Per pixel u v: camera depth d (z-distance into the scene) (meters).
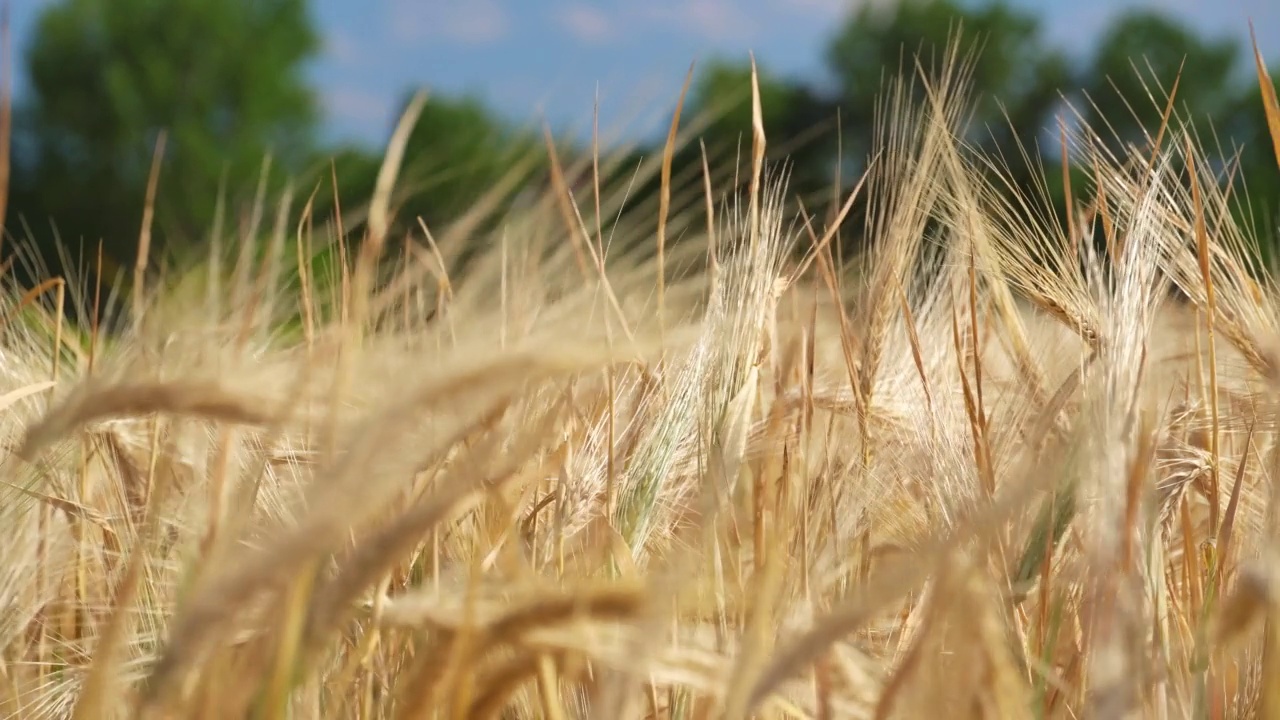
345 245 1.16
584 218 1.15
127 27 14.95
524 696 1.08
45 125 14.44
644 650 0.89
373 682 1.09
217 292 1.09
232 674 0.97
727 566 1.12
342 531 0.87
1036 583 1.08
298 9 15.79
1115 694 0.97
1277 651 0.96
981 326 1.38
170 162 13.92
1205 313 1.21
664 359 1.21
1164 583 1.04
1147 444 1.00
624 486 1.16
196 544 1.04
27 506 1.15
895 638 1.12
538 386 1.10
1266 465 1.17
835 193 1.30
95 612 1.18
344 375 0.95
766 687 0.87
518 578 1.00
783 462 1.22
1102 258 1.18
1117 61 16.41
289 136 15.49
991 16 16.03
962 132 1.26
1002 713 0.95
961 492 1.14
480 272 1.05
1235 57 16.16
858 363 1.28
